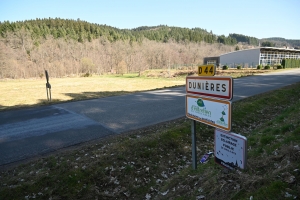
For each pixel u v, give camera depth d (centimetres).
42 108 1060
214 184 299
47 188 358
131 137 594
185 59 7762
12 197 337
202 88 325
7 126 754
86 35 8812
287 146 368
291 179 254
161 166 455
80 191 358
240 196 253
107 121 780
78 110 984
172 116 827
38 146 552
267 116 828
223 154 299
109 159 450
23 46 5844
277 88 1406
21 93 1823
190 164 462
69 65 5534
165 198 331
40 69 5106
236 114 786
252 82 1830
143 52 7038
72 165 421
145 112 908
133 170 426
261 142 460
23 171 415
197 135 615
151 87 1992
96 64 6141
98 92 1731
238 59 5166
